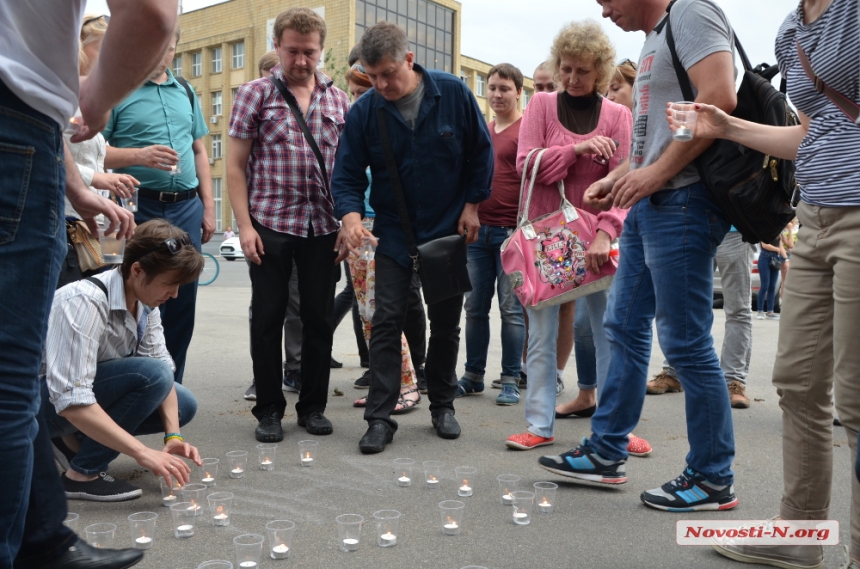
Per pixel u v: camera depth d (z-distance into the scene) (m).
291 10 4.45
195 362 6.90
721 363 5.51
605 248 4.02
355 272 5.64
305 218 4.52
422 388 5.79
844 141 2.36
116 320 3.34
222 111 45.94
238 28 44.56
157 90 4.58
